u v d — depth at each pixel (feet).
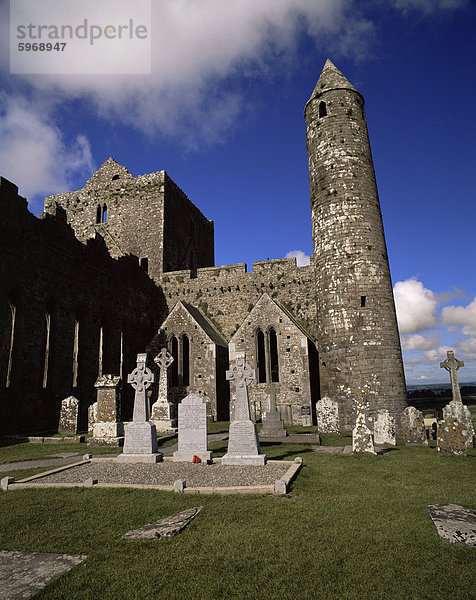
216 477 28.76
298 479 27.45
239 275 103.65
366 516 19.58
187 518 19.83
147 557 15.76
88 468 33.65
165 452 43.29
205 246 149.69
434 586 13.12
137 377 38.32
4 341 64.34
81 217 127.54
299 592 13.08
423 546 15.98
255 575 14.23
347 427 62.90
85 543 17.39
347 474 28.91
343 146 73.77
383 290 67.31
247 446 33.76
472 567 14.29
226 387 94.07
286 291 98.58
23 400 65.05
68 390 76.59
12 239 66.54
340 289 67.82
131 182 124.67
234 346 85.51
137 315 103.30
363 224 69.77
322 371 68.90
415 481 26.50
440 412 89.35
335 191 71.97
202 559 15.48
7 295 64.90
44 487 27.02
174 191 127.75
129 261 102.73
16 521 20.22
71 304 79.77
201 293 106.52
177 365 94.07
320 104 78.79
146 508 21.80
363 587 13.17
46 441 51.67
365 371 63.41
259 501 22.44
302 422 77.05
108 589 13.55
